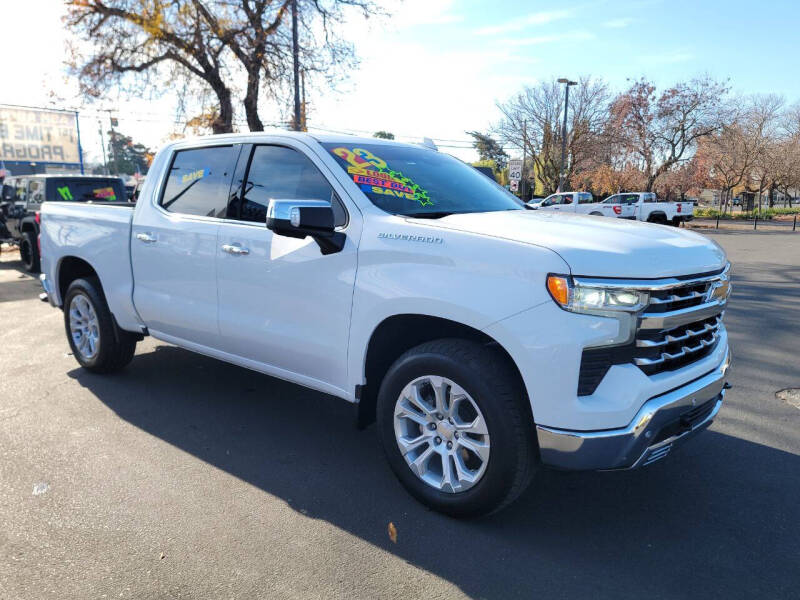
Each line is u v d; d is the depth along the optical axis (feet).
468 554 8.71
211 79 62.64
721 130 132.46
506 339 8.36
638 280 8.13
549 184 143.23
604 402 8.07
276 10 61.31
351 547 8.84
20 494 10.21
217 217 12.76
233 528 9.30
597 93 131.75
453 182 12.41
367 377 10.43
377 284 9.74
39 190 38.45
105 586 7.89
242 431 13.06
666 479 11.10
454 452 9.29
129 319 14.94
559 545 8.96
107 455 11.77
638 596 7.84
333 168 11.02
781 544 9.05
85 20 59.16
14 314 25.23
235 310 12.25
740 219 134.92
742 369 17.95
